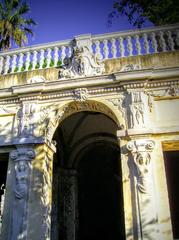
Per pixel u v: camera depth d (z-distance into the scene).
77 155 15.96
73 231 14.52
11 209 9.66
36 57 12.11
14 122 11.04
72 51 11.64
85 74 10.95
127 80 10.40
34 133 10.56
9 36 17.83
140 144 9.49
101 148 18.00
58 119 11.09
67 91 10.93
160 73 10.25
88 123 15.23
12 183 10.05
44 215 9.66
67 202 14.91
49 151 10.73
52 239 13.49
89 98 10.68
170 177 13.20
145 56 10.93
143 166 9.22
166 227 8.55
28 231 9.23
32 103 11.06
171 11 15.81
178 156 13.32
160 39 11.21
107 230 17.42
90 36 11.55
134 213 8.84
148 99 10.27
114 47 11.34
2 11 17.88
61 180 15.01
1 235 9.36
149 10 16.77
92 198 17.94
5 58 12.41
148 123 9.87
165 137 9.63
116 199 17.81
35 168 10.06
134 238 8.55
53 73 11.42
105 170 18.27
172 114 9.96
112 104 10.42
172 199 12.88
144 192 8.91
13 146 10.62
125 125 10.04
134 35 11.39
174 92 10.15
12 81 11.73
